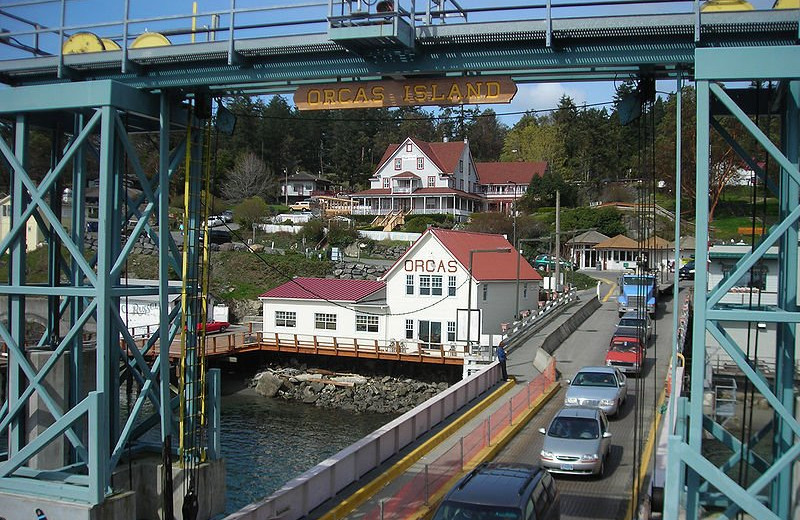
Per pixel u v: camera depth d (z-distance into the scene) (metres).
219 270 67.12
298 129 136.75
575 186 99.44
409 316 47.25
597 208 85.88
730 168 61.75
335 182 128.62
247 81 14.25
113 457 13.52
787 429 10.62
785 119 11.66
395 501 14.84
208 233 16.06
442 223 82.25
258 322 59.38
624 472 18.30
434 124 146.75
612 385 24.73
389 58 13.15
